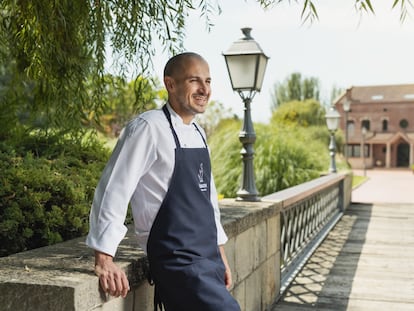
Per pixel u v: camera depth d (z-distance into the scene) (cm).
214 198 205
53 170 274
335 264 566
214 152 959
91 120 340
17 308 152
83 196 263
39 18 247
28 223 243
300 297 432
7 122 350
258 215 353
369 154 5544
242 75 400
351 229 845
